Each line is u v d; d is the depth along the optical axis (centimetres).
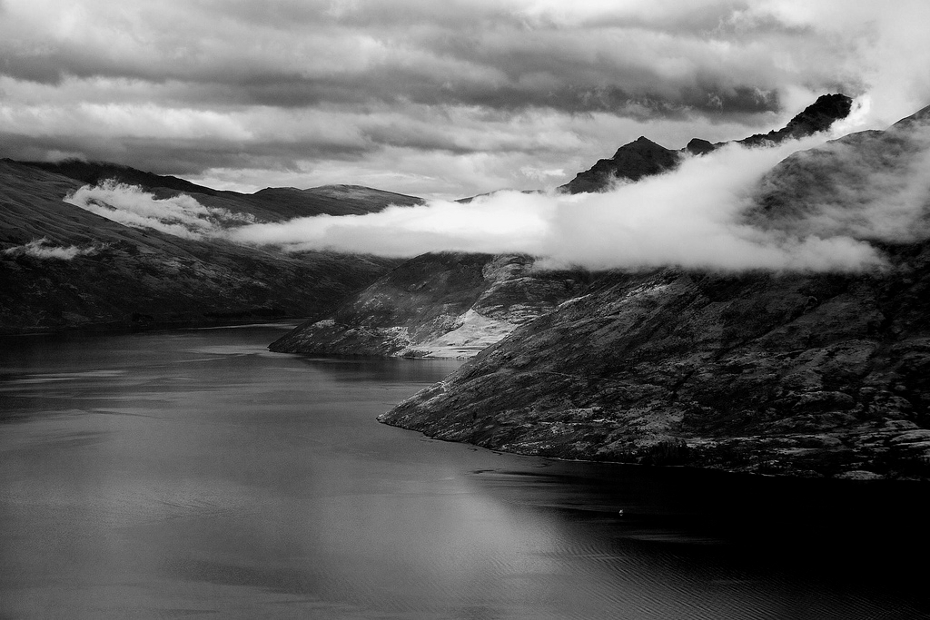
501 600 13938
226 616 13500
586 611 13512
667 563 15150
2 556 15900
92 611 13688
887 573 14500
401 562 15525
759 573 14650
